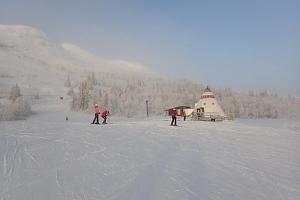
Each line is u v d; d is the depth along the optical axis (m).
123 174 8.77
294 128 27.22
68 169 9.31
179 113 60.84
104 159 10.86
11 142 14.77
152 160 10.80
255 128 26.19
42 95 162.38
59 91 194.50
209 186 7.71
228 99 127.12
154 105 116.94
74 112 106.00
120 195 6.95
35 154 11.62
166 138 17.83
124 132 20.95
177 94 131.00
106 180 8.15
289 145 15.21
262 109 131.38
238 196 7.00
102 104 105.38
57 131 20.47
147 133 20.69
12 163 10.05
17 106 95.06
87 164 10.02
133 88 146.62
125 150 12.91
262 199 6.81
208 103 50.19
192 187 7.61
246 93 154.00
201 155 12.03
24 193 7.03
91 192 7.14
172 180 8.20
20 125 25.86
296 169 9.65
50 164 9.95
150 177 8.47
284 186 7.79
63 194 6.99
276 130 23.98
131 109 110.19
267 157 11.69
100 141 15.66
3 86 190.75
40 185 7.65
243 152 12.88
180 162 10.55
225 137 18.78
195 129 24.81
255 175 8.85
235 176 8.72
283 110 142.62
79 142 15.11
